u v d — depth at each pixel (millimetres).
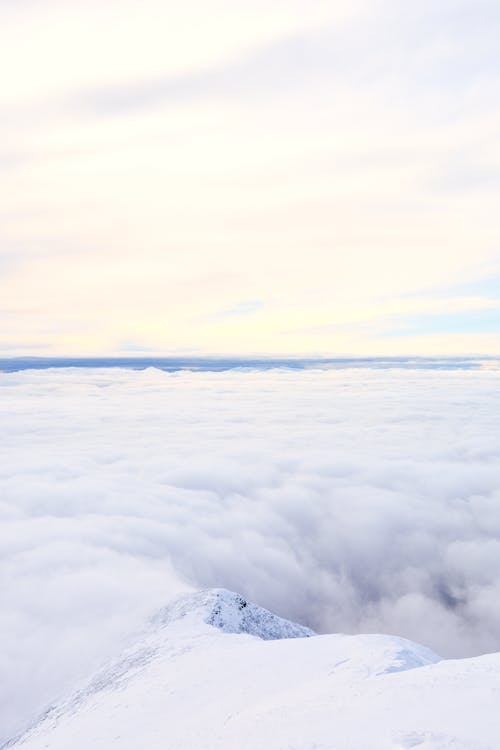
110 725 22391
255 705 17250
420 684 11945
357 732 9695
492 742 7855
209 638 46844
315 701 13398
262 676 24484
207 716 17906
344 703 12133
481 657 13516
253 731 12562
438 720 9234
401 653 22406
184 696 24203
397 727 9344
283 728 11711
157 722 19969
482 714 9133
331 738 9781
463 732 8430
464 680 11461
